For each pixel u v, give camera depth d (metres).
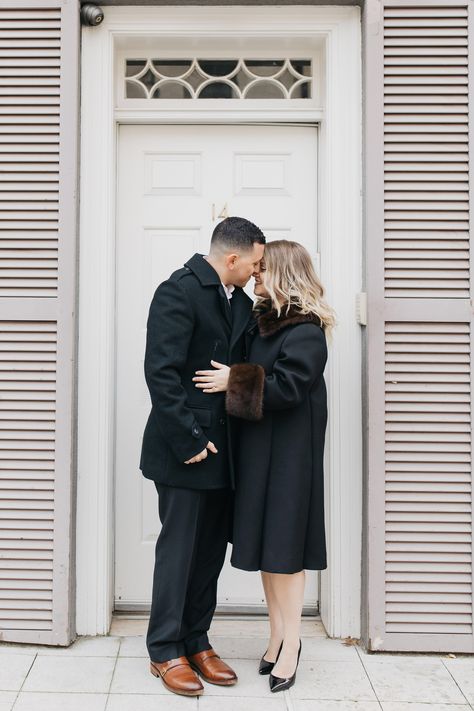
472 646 2.68
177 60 2.97
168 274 3.00
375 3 2.68
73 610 2.74
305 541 2.38
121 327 2.98
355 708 2.30
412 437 2.68
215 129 3.00
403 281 2.69
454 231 2.71
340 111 2.79
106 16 2.77
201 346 2.33
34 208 2.70
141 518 2.98
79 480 2.76
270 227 3.00
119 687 2.38
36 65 2.70
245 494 2.33
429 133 2.70
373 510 2.67
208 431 2.32
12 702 2.28
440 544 2.69
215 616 3.00
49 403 2.70
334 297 2.78
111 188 2.80
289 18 2.78
